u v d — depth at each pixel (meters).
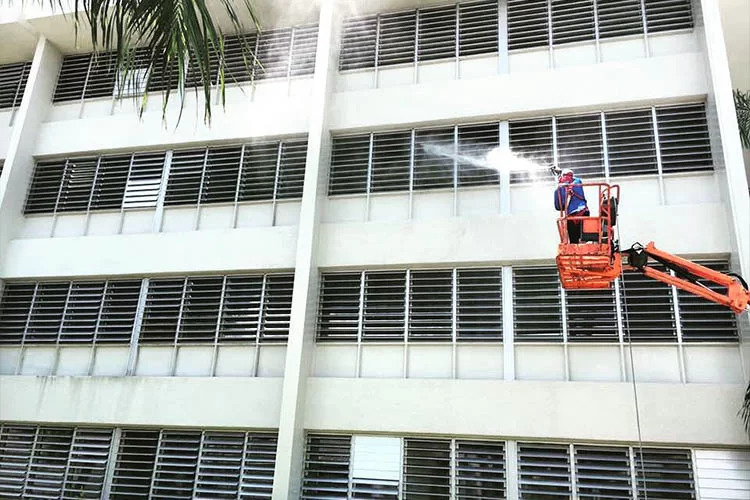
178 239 15.23
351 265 13.96
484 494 11.92
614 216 8.26
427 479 12.31
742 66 16.42
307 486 12.71
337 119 15.30
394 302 13.71
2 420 14.53
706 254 12.10
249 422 13.16
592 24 14.58
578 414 11.70
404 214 14.37
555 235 13.00
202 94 16.64
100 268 15.44
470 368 12.85
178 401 13.71
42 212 16.80
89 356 15.02
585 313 12.49
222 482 13.16
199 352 14.41
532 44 14.82
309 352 13.43
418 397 12.59
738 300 7.89
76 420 14.12
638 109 13.55
